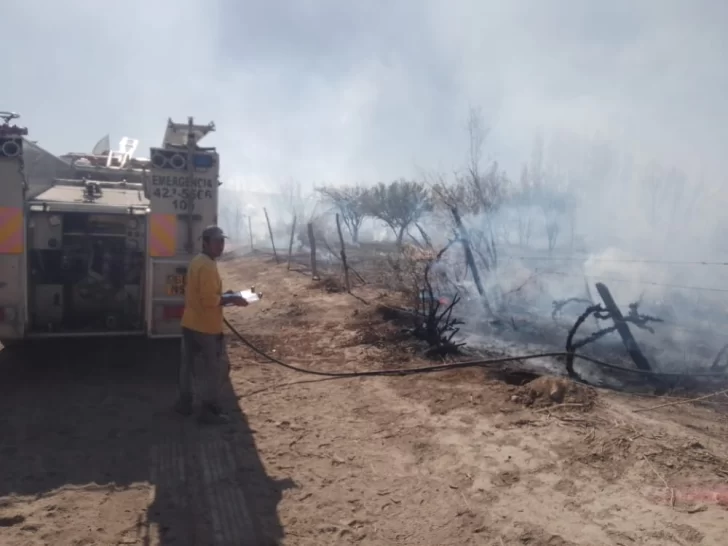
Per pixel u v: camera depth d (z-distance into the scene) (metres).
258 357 8.86
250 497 4.55
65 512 4.24
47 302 7.44
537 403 6.22
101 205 7.52
